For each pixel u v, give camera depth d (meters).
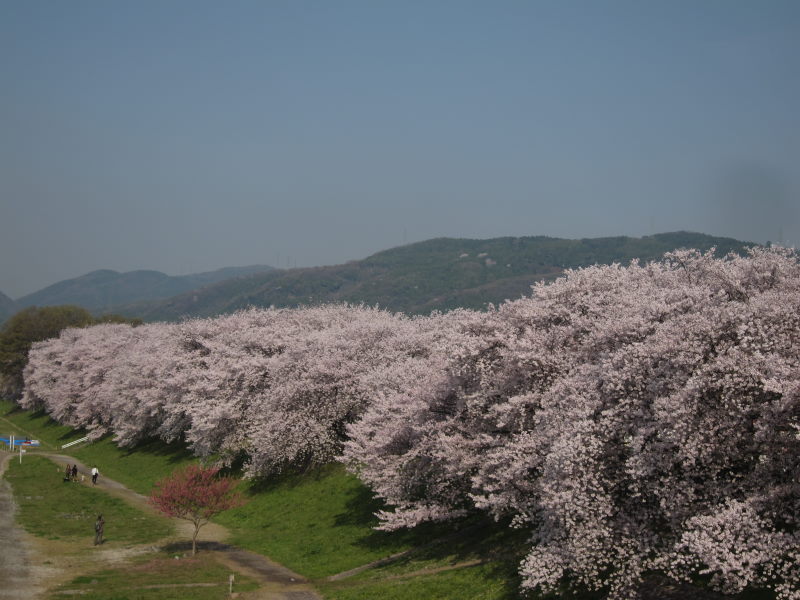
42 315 144.25
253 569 34.22
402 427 34.75
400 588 27.17
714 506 19.22
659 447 20.28
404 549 32.88
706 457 19.62
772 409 18.25
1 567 34.38
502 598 23.84
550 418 24.44
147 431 73.44
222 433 55.72
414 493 34.81
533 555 22.23
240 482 52.25
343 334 52.31
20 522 45.91
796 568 18.42
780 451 18.86
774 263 27.66
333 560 34.00
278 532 40.59
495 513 26.69
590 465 21.55
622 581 20.39
